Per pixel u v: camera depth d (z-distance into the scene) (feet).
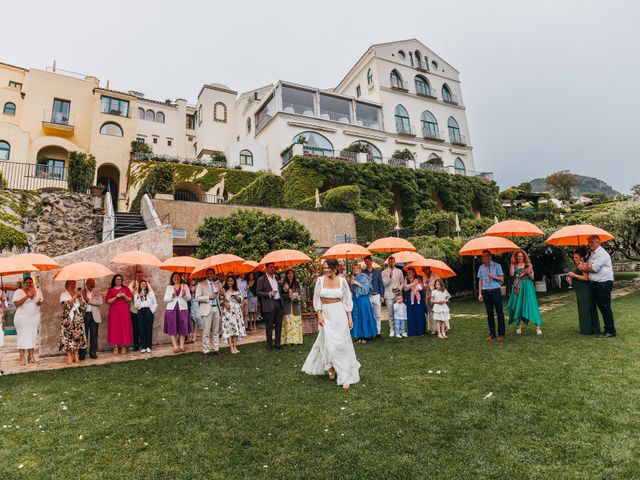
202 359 23.38
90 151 87.92
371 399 14.33
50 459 10.59
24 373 21.03
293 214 58.54
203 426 12.57
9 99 84.12
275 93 98.73
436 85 128.36
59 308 26.84
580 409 12.24
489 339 24.47
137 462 10.28
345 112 115.14
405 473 9.08
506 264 51.67
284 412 13.48
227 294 27.73
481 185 115.55
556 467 9.02
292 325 27.14
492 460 9.48
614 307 34.04
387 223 68.49
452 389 14.97
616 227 52.21
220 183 84.07
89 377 19.63
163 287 31.19
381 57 117.80
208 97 119.03
